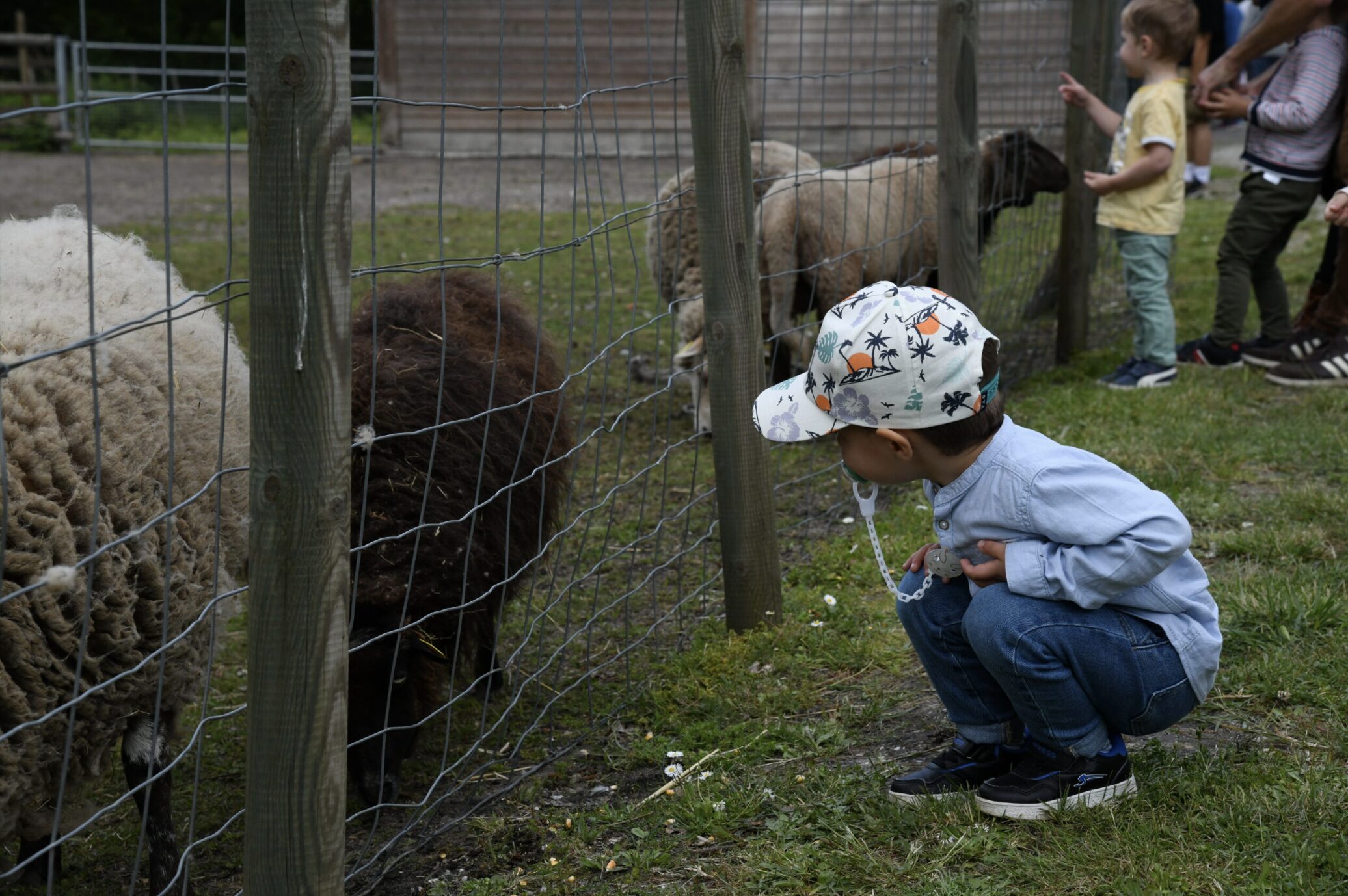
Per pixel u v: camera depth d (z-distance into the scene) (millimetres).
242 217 13203
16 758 2055
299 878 1866
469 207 13680
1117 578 2061
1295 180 5441
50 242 2738
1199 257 9031
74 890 2641
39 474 2078
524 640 3045
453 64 18031
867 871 2182
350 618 2389
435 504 2684
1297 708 2648
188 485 2385
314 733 1831
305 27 1646
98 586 2154
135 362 2355
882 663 3170
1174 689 2189
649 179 15031
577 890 2305
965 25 4270
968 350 2061
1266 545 3580
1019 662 2131
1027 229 7125
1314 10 5199
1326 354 5445
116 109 20969
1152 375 5625
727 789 2574
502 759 2975
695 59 3143
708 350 3326
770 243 5297
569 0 17469
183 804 2988
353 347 2875
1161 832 2172
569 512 3852
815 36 14242
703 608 3803
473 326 3242
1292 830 2154
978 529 2166
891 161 5426
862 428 2135
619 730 3049
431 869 2486
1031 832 2236
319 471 1767
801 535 4324
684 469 5242
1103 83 6367
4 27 26938
